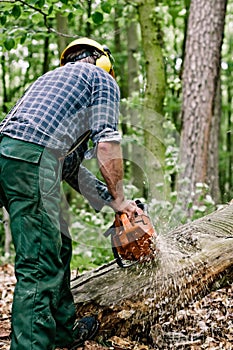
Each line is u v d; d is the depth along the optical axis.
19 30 5.63
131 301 3.16
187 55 8.21
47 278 2.64
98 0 5.32
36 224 2.62
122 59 15.99
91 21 5.69
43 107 2.74
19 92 15.83
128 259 3.08
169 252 3.28
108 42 14.66
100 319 3.18
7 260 8.30
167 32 14.43
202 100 8.07
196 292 3.20
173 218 5.36
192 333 3.28
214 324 3.36
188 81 8.16
